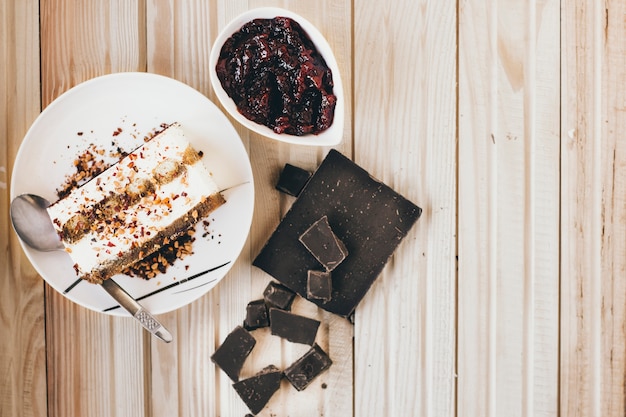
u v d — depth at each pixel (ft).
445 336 2.27
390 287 2.27
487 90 2.26
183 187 2.10
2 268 2.22
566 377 2.30
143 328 2.24
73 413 2.24
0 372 2.23
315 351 2.20
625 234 2.30
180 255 2.17
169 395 2.25
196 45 2.22
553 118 2.27
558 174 2.28
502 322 2.28
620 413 2.31
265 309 2.22
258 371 2.26
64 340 2.24
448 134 2.25
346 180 2.19
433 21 2.24
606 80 2.28
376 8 2.23
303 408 2.27
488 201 2.27
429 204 2.26
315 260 2.20
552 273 2.29
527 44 2.26
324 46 2.02
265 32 2.03
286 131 2.05
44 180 2.14
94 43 2.21
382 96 2.24
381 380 2.27
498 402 2.28
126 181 2.10
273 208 2.25
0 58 2.20
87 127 2.14
